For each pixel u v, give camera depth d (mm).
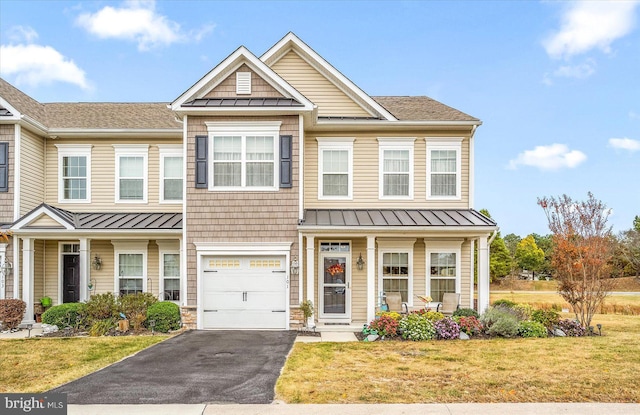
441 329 12422
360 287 15828
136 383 7848
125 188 16828
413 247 15883
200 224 14156
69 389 7496
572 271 13953
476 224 14062
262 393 7270
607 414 6359
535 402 6855
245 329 14070
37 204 16266
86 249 15172
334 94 16469
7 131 15133
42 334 13562
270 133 14297
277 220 14141
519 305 14727
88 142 16828
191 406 6664
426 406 6641
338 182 16219
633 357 9852
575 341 11859
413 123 15773
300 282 14094
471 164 16109
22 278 15219
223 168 14266
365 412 6410
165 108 19078
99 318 13867
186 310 14062
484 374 8422
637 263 40344
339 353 10375
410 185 16156
